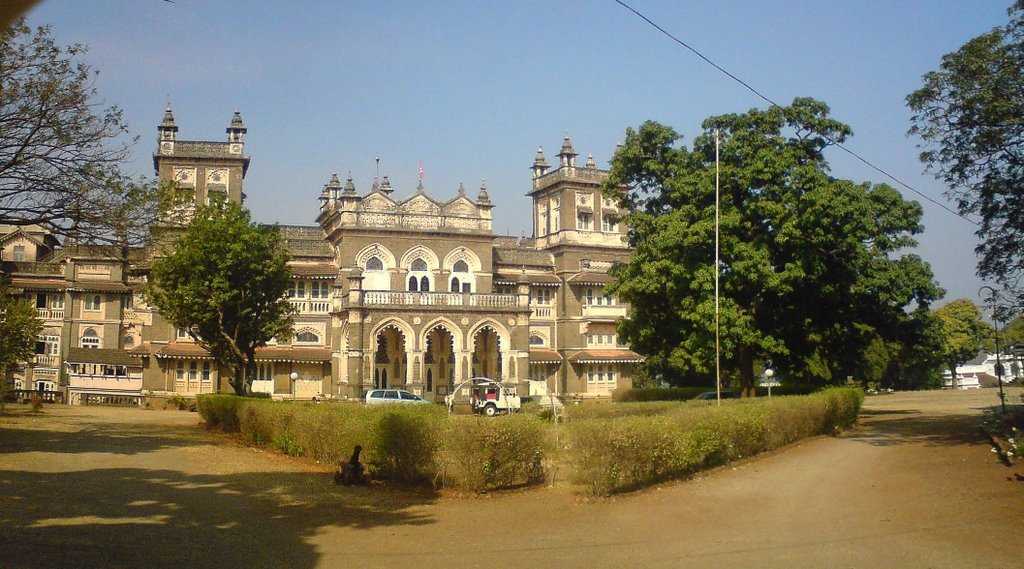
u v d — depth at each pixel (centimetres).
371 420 1830
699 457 1872
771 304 3644
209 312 3553
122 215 2522
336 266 5634
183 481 1777
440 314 5097
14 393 5609
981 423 3084
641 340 3794
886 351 6038
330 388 5500
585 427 1606
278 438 2397
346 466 1744
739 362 3700
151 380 5316
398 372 5544
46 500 1452
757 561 1063
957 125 2425
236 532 1235
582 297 6294
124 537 1159
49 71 2362
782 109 3447
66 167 2452
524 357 5275
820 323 3819
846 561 1058
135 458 2195
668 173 3653
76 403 5562
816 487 1698
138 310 5609
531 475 1722
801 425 2622
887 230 4197
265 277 3700
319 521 1346
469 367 5141
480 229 5725
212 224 3584
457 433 1633
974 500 1479
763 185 3419
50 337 5956
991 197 2461
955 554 1090
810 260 3362
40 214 2442
